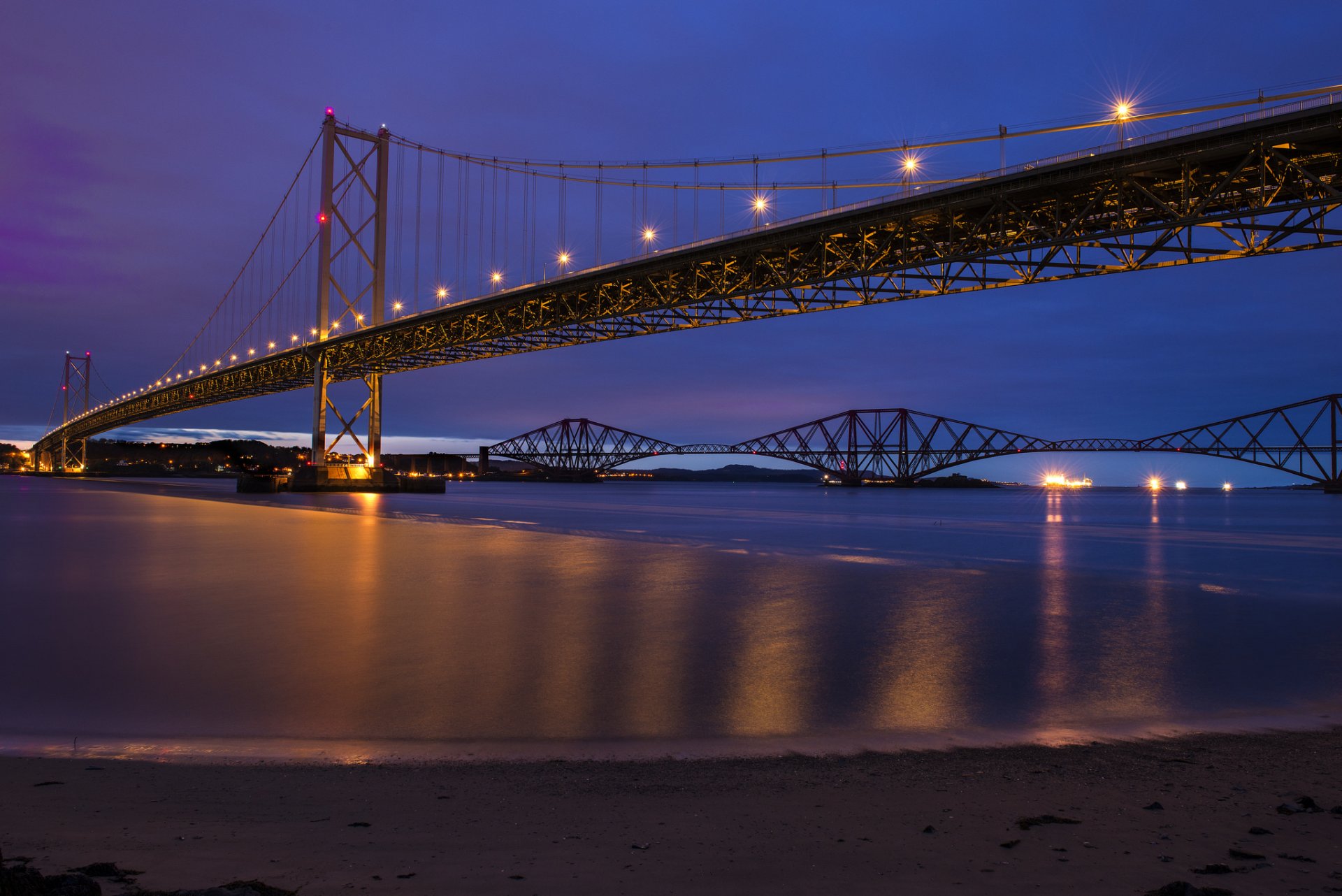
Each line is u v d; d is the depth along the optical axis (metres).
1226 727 8.70
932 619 16.41
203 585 21.27
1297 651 13.26
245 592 19.98
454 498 108.94
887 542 40.03
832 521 64.50
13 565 26.00
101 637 14.05
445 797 6.25
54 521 49.84
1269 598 20.08
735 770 7.09
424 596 19.39
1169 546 39.03
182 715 9.24
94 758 7.50
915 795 6.24
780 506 103.50
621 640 14.00
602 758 7.55
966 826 5.45
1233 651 13.23
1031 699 10.00
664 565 27.06
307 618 16.22
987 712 9.35
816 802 6.05
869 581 22.95
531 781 6.75
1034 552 34.81
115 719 9.08
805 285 41.38
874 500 145.25
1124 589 21.61
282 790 6.45
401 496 103.62
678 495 168.12
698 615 16.72
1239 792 6.28
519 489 198.12
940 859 4.80
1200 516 81.62
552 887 4.32
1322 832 5.29
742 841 5.15
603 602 18.59
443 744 8.06
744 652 12.92
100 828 5.30
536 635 14.38
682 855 4.88
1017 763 7.25
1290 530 54.53
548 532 44.78
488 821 5.59
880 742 8.08
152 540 36.41
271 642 13.70
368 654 12.70
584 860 4.78
